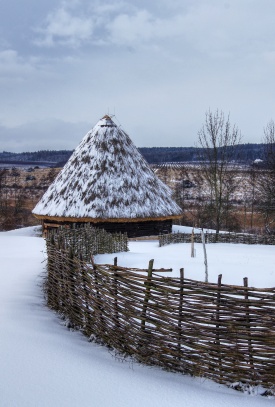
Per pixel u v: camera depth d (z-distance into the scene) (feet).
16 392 12.04
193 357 14.82
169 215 86.69
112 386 13.06
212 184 108.47
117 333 16.90
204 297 14.76
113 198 82.48
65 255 21.58
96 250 46.01
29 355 14.82
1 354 14.60
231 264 41.70
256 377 13.88
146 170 90.58
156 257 46.55
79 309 19.89
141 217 82.28
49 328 18.92
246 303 14.15
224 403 12.55
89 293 18.78
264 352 13.87
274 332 13.76
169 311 15.25
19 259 42.73
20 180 328.90
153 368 15.29
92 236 44.55
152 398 12.51
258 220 166.91
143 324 15.87
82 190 83.71
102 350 16.96
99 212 80.64
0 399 11.55
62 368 14.01
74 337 18.28
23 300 24.11
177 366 15.16
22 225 164.66
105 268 17.58
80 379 13.32
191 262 42.88
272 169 99.71
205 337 14.60
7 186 295.07
